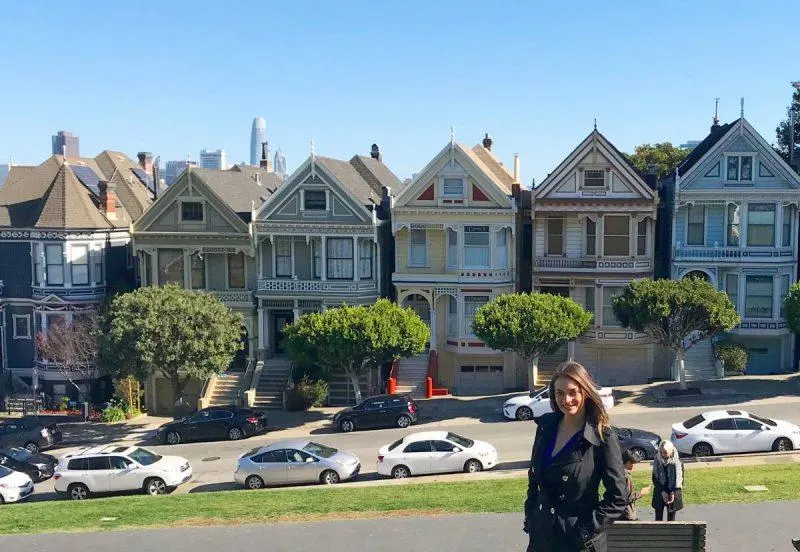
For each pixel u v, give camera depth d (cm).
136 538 1722
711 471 2448
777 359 4675
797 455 2822
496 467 3019
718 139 4728
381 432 3850
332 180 4716
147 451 3072
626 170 4528
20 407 4791
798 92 5919
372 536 1638
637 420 3641
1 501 2838
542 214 4672
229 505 2161
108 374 4575
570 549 747
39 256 4884
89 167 5734
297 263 4847
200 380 4859
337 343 4072
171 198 4875
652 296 3984
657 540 960
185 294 4375
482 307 4272
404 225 4719
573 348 4700
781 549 1473
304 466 2884
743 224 4519
